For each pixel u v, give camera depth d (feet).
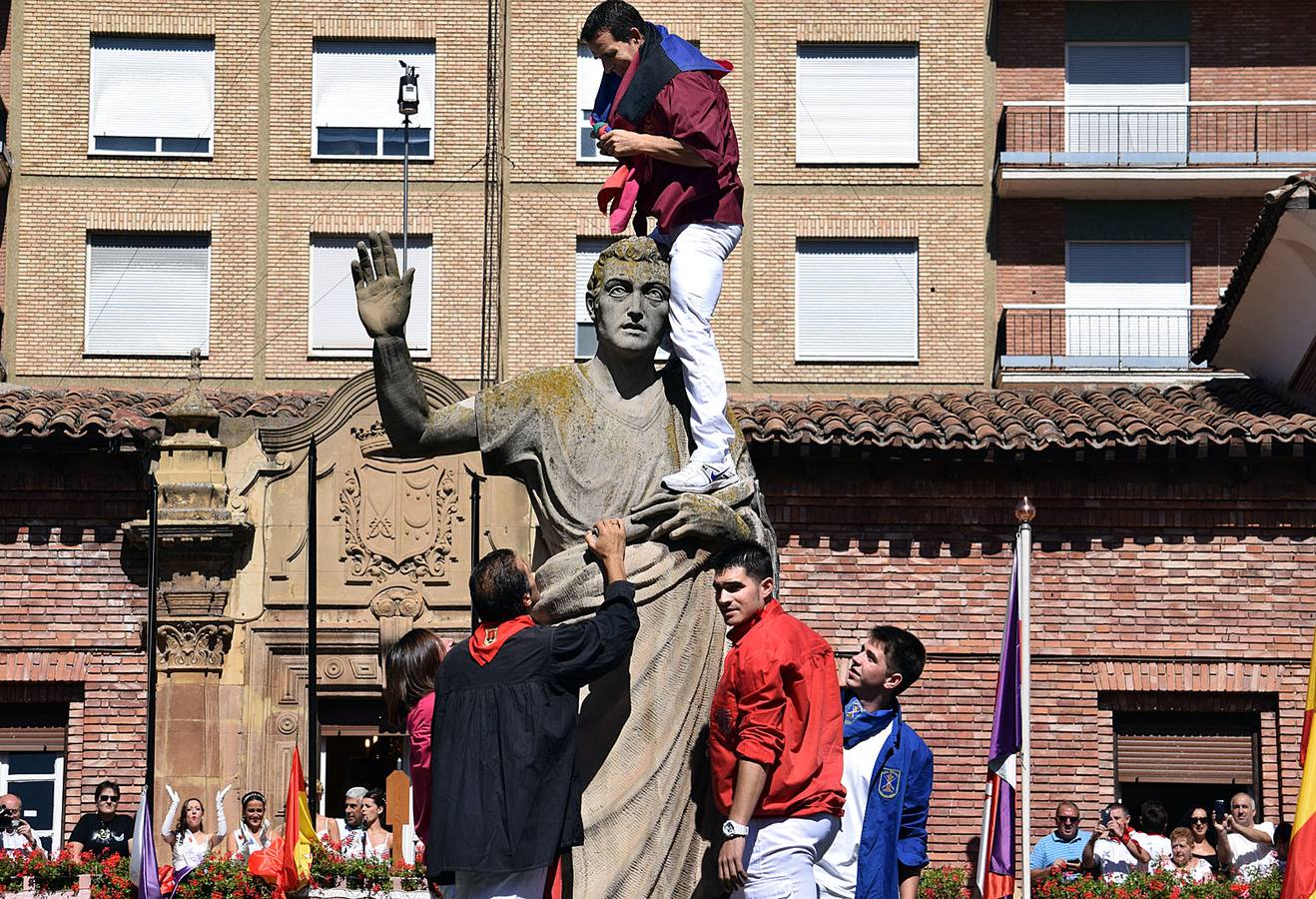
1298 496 82.74
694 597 29.63
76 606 83.76
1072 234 126.82
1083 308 126.00
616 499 29.94
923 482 83.25
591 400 30.48
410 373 29.99
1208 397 91.45
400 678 33.76
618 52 31.58
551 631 26.94
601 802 28.81
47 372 124.77
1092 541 83.25
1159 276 126.52
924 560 82.94
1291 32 127.95
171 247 126.72
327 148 127.13
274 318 125.90
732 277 126.41
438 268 125.70
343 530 82.53
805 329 126.52
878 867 31.45
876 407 88.69
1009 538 82.94
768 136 127.65
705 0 128.16
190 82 127.54
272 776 81.51
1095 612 82.99
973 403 90.33
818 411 85.92
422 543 82.38
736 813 26.99
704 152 30.66
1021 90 128.06
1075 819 69.92
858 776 31.71
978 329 126.21
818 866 31.35
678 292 30.42
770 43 128.16
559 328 125.39
